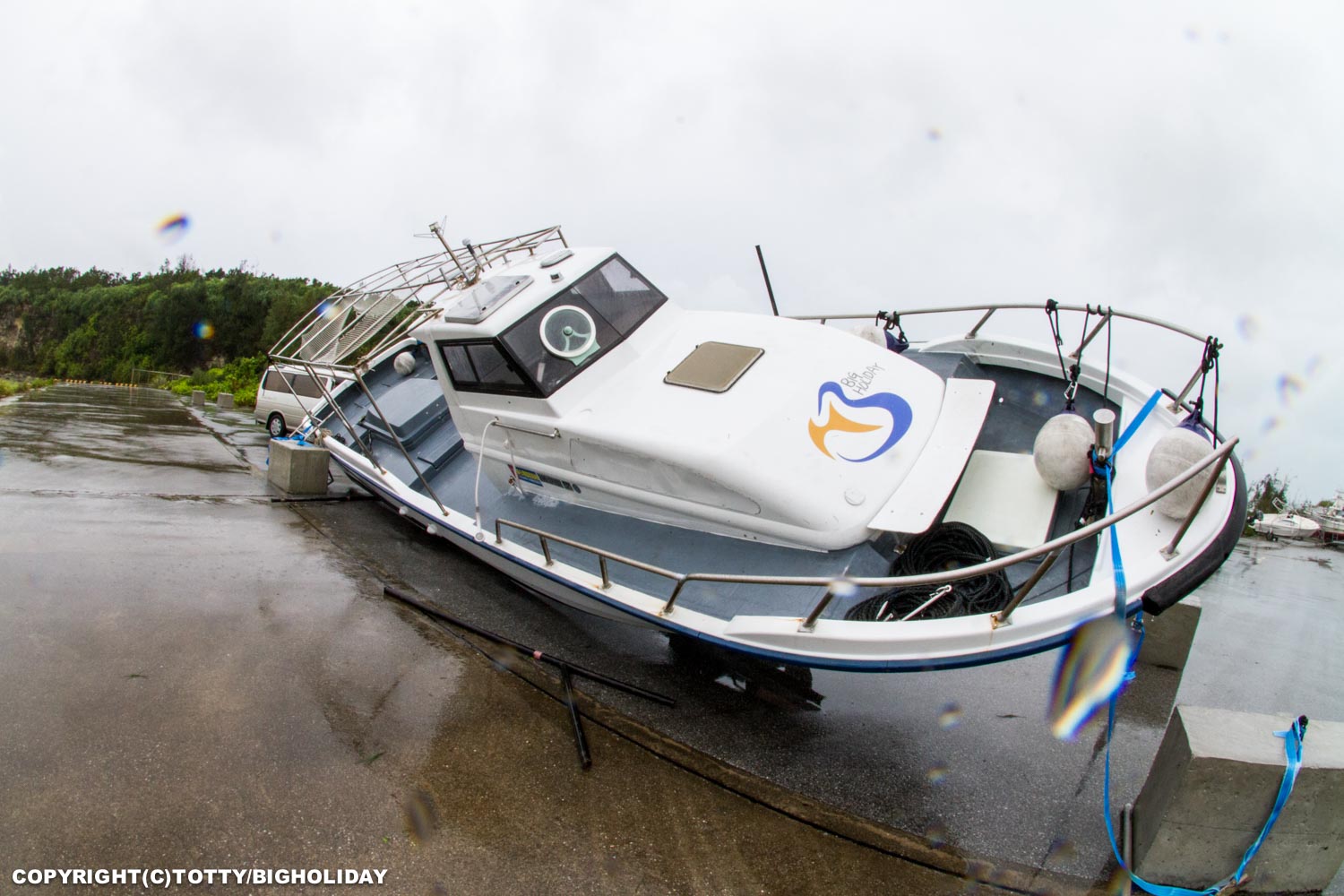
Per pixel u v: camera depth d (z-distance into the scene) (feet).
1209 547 9.71
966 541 11.59
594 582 13.28
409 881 8.40
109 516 21.12
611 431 13.20
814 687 14.90
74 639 12.94
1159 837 8.80
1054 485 11.85
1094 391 14.70
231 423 50.52
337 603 16.25
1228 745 8.56
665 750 11.64
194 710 11.20
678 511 13.10
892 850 9.71
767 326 14.98
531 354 14.33
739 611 11.94
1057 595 11.32
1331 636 22.98
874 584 9.50
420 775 10.37
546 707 12.69
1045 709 14.39
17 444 32.04
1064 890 9.06
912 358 16.92
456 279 19.01
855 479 11.99
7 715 10.42
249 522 22.35
